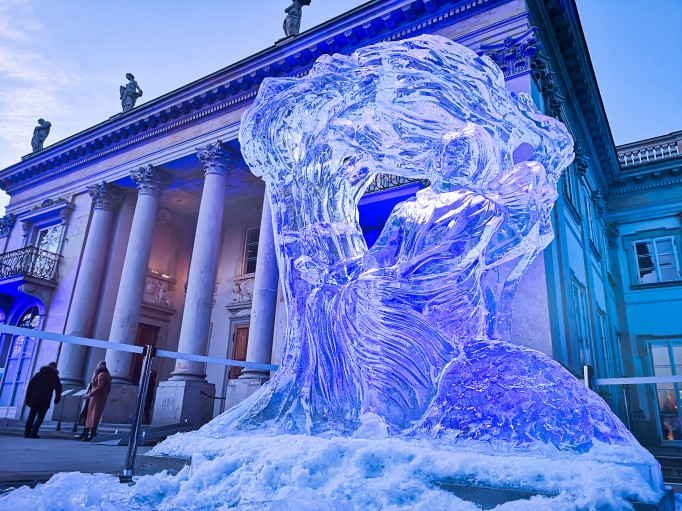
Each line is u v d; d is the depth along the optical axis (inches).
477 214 138.3
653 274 653.9
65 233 709.9
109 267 660.7
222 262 748.0
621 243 682.2
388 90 159.5
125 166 671.1
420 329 135.3
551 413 102.5
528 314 327.9
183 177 665.6
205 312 522.3
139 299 589.9
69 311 648.4
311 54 522.3
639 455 93.2
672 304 625.3
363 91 160.6
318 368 140.6
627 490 76.6
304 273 151.0
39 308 682.8
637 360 621.6
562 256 379.9
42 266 683.4
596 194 634.8
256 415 139.6
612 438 98.2
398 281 139.6
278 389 144.3
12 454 212.4
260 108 176.4
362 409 130.7
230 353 686.5
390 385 130.8
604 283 607.5
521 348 118.9
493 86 161.2
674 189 669.3
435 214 141.6
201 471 99.2
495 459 89.7
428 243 140.1
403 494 84.4
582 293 463.2
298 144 168.9
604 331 551.8
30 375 639.1
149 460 126.3
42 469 155.1
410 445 100.3
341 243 153.0
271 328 484.7
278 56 541.0
